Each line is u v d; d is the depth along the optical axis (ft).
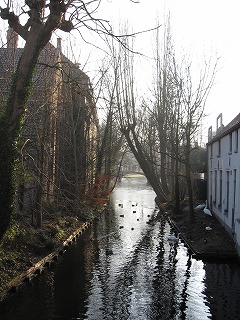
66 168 63.46
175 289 36.42
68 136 65.16
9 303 32.12
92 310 31.07
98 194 89.25
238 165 49.65
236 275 41.11
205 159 96.32
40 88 48.98
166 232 69.05
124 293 35.09
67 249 53.21
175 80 77.87
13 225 43.60
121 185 246.06
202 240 54.29
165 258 48.85
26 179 40.55
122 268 43.78
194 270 42.98
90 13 27.32
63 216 68.23
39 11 31.09
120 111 106.93
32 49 31.30
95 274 41.27
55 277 39.83
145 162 109.19
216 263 46.34
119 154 136.77
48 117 48.42
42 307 31.42
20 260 40.29
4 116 31.73
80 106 63.21
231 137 57.26
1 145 31.42
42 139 46.14
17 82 31.48
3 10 31.19
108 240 60.85
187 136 70.90
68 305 31.99
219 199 69.10
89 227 73.56
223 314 30.42
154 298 34.01
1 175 31.48
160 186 111.14
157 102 105.50
